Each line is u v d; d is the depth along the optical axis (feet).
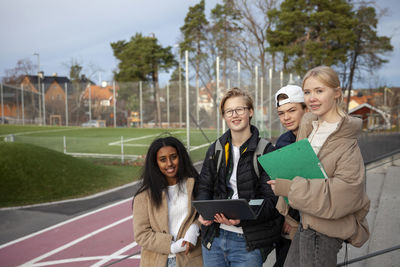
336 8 112.57
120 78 159.02
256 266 6.62
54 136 89.66
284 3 118.21
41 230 22.38
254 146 6.74
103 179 36.81
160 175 7.47
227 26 128.16
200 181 7.48
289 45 117.91
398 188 16.76
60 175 34.09
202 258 7.78
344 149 5.09
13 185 31.07
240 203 5.57
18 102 141.08
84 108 140.56
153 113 135.33
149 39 157.89
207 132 86.63
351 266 9.89
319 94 5.47
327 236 5.25
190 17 144.87
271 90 75.41
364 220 5.44
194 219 7.59
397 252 9.71
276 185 5.48
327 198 4.84
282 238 7.49
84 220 24.21
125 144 70.69
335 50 112.98
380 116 39.81
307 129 6.06
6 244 20.02
